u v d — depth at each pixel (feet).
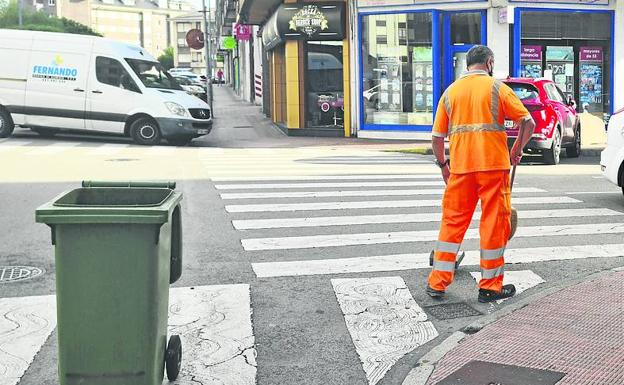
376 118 74.64
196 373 14.73
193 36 115.96
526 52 71.36
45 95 64.44
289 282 21.04
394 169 46.80
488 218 18.92
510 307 18.26
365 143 69.72
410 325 17.61
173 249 13.50
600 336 15.97
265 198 34.65
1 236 26.68
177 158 53.47
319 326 17.54
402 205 32.83
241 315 18.24
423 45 71.82
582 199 35.04
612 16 72.79
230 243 25.63
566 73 72.43
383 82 73.87
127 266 11.91
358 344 16.43
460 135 18.76
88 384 12.07
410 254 24.13
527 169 48.44
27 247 25.04
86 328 11.98
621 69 73.10
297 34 75.15
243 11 90.22
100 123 64.49
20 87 64.75
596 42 72.84
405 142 70.69
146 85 64.80
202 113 66.03
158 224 11.77
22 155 53.78
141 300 11.98
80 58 64.18
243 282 21.02
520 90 50.96
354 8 73.72
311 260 23.40
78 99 64.28
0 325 17.40
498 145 18.54
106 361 12.05
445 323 17.75
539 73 71.77
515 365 14.44
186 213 30.96
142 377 12.14
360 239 26.22
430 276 19.67
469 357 14.97
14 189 37.19
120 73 64.39
